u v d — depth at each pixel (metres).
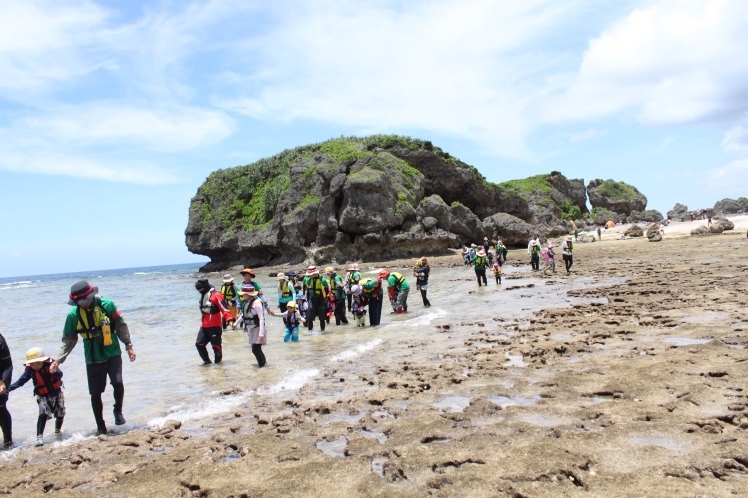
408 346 11.44
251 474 4.99
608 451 4.79
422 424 6.00
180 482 4.96
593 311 13.70
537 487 4.19
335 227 51.78
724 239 43.06
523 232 58.53
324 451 5.55
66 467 5.65
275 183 62.69
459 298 20.23
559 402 6.43
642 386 6.65
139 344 14.45
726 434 4.97
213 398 8.30
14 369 12.20
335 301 16.05
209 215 68.31
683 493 3.90
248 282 11.20
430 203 55.66
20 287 70.62
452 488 4.30
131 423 7.30
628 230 61.28
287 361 10.93
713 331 9.71
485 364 8.81
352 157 53.69
